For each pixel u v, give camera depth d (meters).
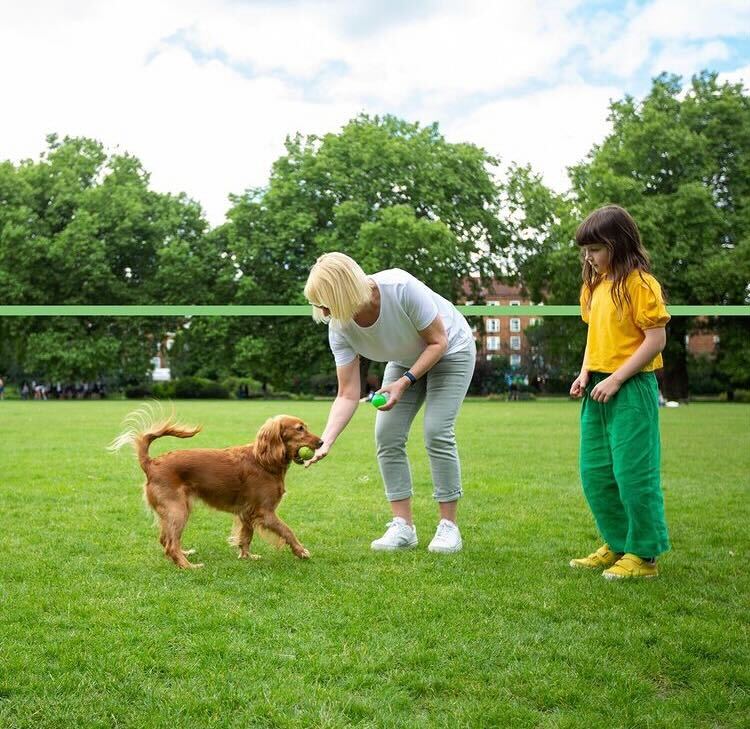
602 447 5.09
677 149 36.28
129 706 3.04
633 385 4.85
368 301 5.09
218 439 14.48
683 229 35.19
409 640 3.73
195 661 3.45
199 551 5.64
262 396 48.34
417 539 5.98
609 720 2.95
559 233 38.69
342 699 3.10
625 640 3.72
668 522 6.77
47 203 44.91
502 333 63.19
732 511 7.29
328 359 40.81
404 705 3.07
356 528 6.36
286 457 5.32
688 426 17.95
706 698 3.11
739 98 38.16
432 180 39.00
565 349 41.72
